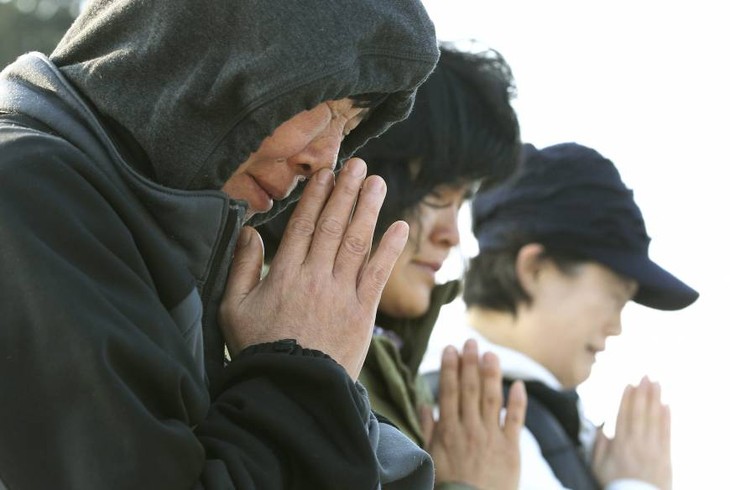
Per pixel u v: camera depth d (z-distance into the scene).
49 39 9.38
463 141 3.48
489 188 3.66
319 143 2.31
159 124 2.14
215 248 2.21
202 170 2.17
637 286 4.28
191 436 1.94
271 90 2.12
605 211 4.20
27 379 1.87
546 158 4.24
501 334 4.16
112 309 1.93
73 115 2.14
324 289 2.29
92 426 1.87
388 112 2.45
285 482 2.03
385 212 3.43
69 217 1.96
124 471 1.86
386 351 3.51
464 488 3.43
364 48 2.23
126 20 2.19
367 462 2.05
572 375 4.17
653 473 3.95
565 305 4.14
